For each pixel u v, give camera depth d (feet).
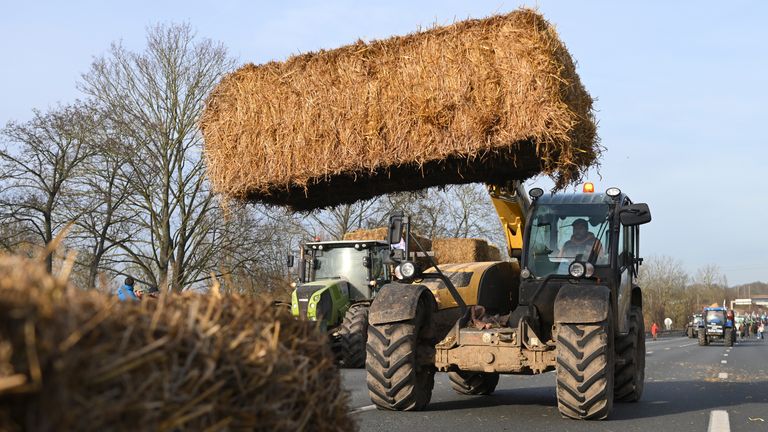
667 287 313.73
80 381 5.81
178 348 6.92
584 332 23.35
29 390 5.31
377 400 25.16
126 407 6.13
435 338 26.35
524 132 22.17
